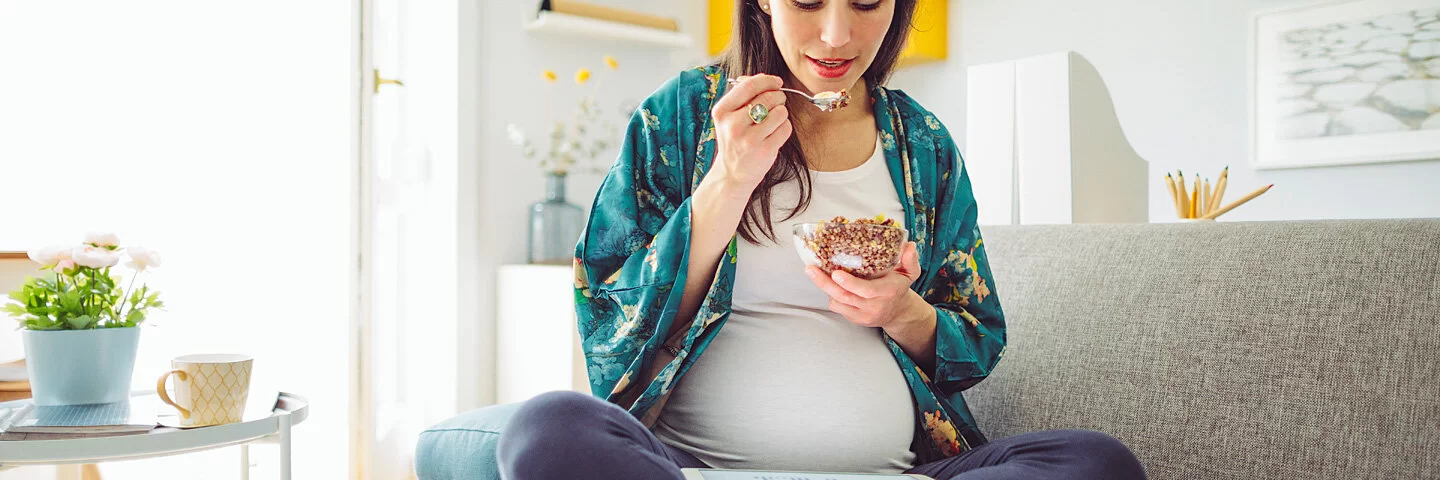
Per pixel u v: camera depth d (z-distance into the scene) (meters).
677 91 1.24
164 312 2.66
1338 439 1.11
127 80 2.73
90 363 1.37
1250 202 3.30
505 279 3.20
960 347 1.20
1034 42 3.73
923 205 1.26
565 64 3.43
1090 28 3.61
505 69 3.27
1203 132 3.38
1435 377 1.07
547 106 3.38
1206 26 3.36
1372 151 3.05
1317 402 1.14
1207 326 1.27
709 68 1.28
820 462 1.08
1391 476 1.06
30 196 2.73
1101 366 1.35
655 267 1.09
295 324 2.26
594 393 1.15
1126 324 1.35
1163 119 3.46
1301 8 3.17
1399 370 1.10
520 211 3.32
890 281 1.04
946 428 1.19
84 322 1.38
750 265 1.16
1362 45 3.06
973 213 1.33
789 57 1.15
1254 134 3.27
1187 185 3.42
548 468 0.78
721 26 3.75
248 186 2.47
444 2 3.10
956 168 1.31
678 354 1.10
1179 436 1.23
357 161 1.98
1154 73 3.48
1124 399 1.30
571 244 3.31
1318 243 1.25
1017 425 1.40
